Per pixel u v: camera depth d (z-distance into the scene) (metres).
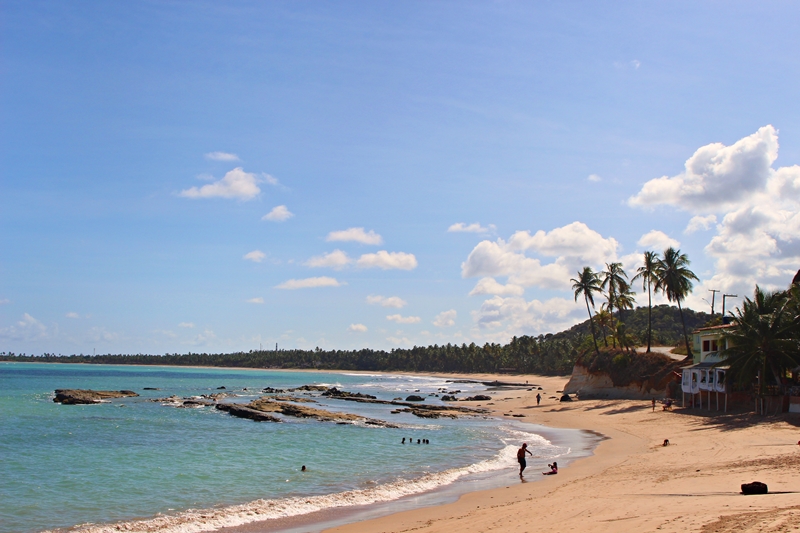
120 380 167.50
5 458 36.00
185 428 52.28
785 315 47.56
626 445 38.88
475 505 22.73
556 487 25.23
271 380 193.38
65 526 21.28
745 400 51.78
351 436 47.00
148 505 24.48
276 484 28.70
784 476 21.91
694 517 14.88
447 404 86.69
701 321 193.00
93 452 38.41
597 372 81.31
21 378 166.88
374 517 21.72
